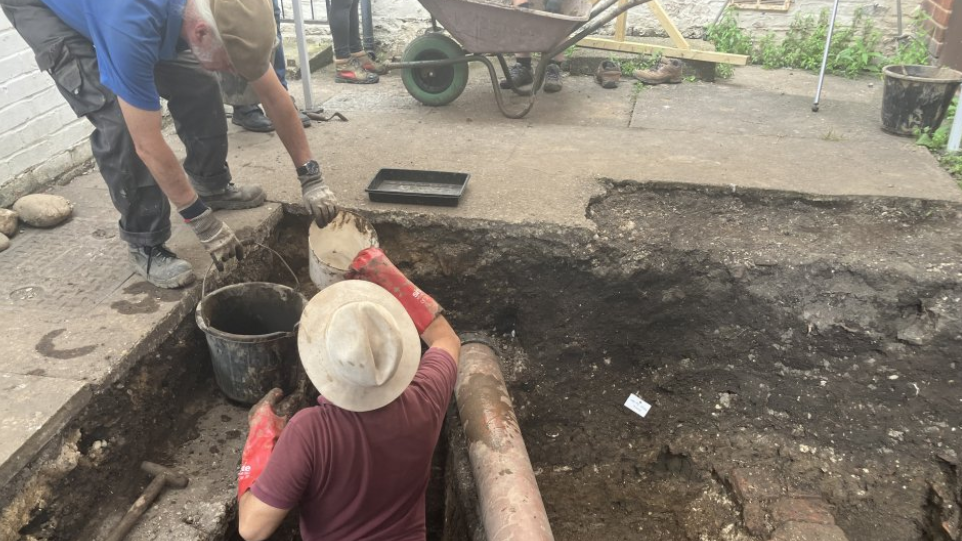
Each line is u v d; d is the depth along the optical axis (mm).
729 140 4445
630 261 3432
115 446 2555
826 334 3316
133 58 2254
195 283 2990
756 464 3393
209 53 2414
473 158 4184
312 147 4355
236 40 2359
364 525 1920
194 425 2875
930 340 3170
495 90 4867
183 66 3098
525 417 3631
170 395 2838
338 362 1664
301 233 3707
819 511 3174
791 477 3322
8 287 2953
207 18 2311
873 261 3250
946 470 3209
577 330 3641
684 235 3494
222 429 2854
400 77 6000
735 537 3180
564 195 3693
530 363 3701
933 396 3236
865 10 6082
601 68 5680
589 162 4102
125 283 3000
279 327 3064
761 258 3344
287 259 3715
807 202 3666
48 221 3402
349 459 1784
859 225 3545
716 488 3387
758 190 3697
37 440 2219
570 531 3295
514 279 3574
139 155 2471
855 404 3348
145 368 2697
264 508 1765
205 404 2984
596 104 5254
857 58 6000
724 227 3568
